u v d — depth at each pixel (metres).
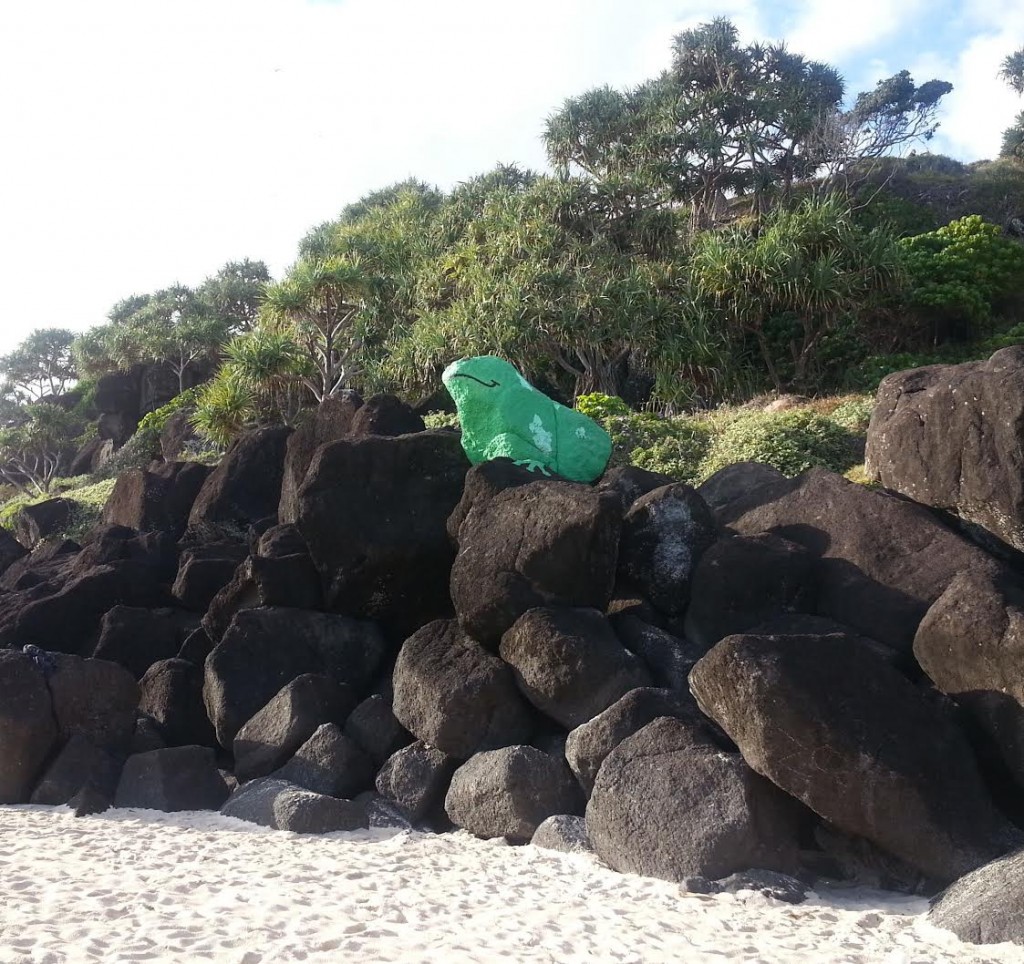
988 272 24.52
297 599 9.16
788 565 7.52
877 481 8.27
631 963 4.20
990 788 5.93
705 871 5.49
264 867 5.88
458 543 8.77
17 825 7.19
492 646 7.84
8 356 59.31
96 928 4.58
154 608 10.98
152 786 7.85
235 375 23.47
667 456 13.10
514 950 4.35
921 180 39.41
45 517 19.06
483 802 6.78
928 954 4.41
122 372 42.66
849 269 21.34
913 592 7.01
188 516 13.09
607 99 33.56
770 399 19.55
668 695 6.77
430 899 5.21
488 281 22.64
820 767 5.48
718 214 35.19
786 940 4.61
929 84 36.62
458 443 9.70
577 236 25.03
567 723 7.17
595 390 22.75
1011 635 5.73
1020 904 4.55
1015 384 6.90
